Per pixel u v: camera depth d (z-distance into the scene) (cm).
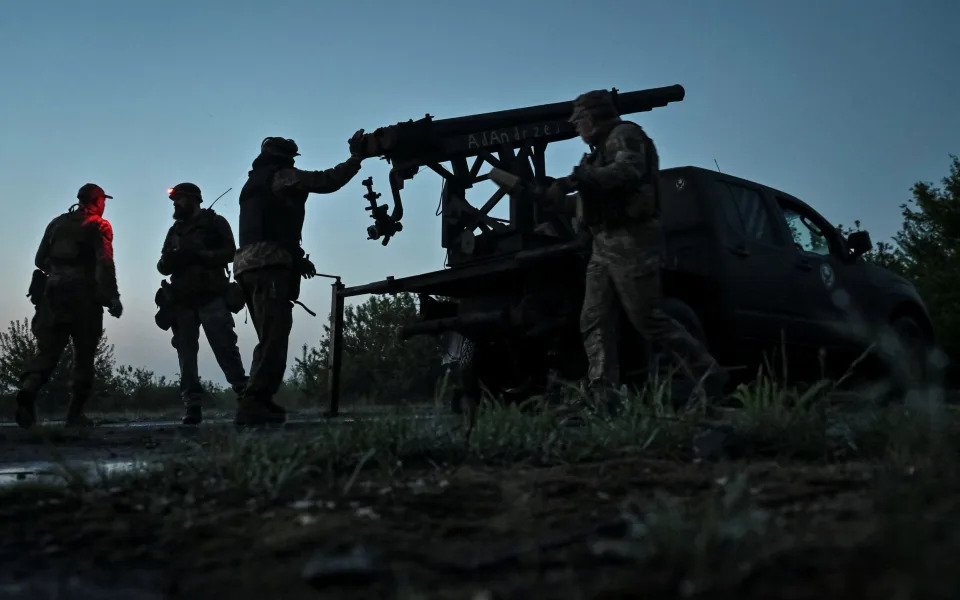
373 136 714
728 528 168
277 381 733
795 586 148
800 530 186
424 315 762
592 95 554
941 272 1639
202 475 306
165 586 186
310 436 353
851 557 160
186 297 881
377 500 265
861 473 283
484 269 676
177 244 880
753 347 731
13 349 1658
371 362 1469
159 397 1911
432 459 358
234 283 884
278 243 727
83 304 827
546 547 195
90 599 180
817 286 803
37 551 221
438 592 165
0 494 287
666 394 422
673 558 162
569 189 520
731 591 147
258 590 177
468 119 730
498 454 363
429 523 233
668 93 815
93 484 301
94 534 233
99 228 830
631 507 240
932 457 295
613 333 543
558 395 564
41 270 830
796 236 809
